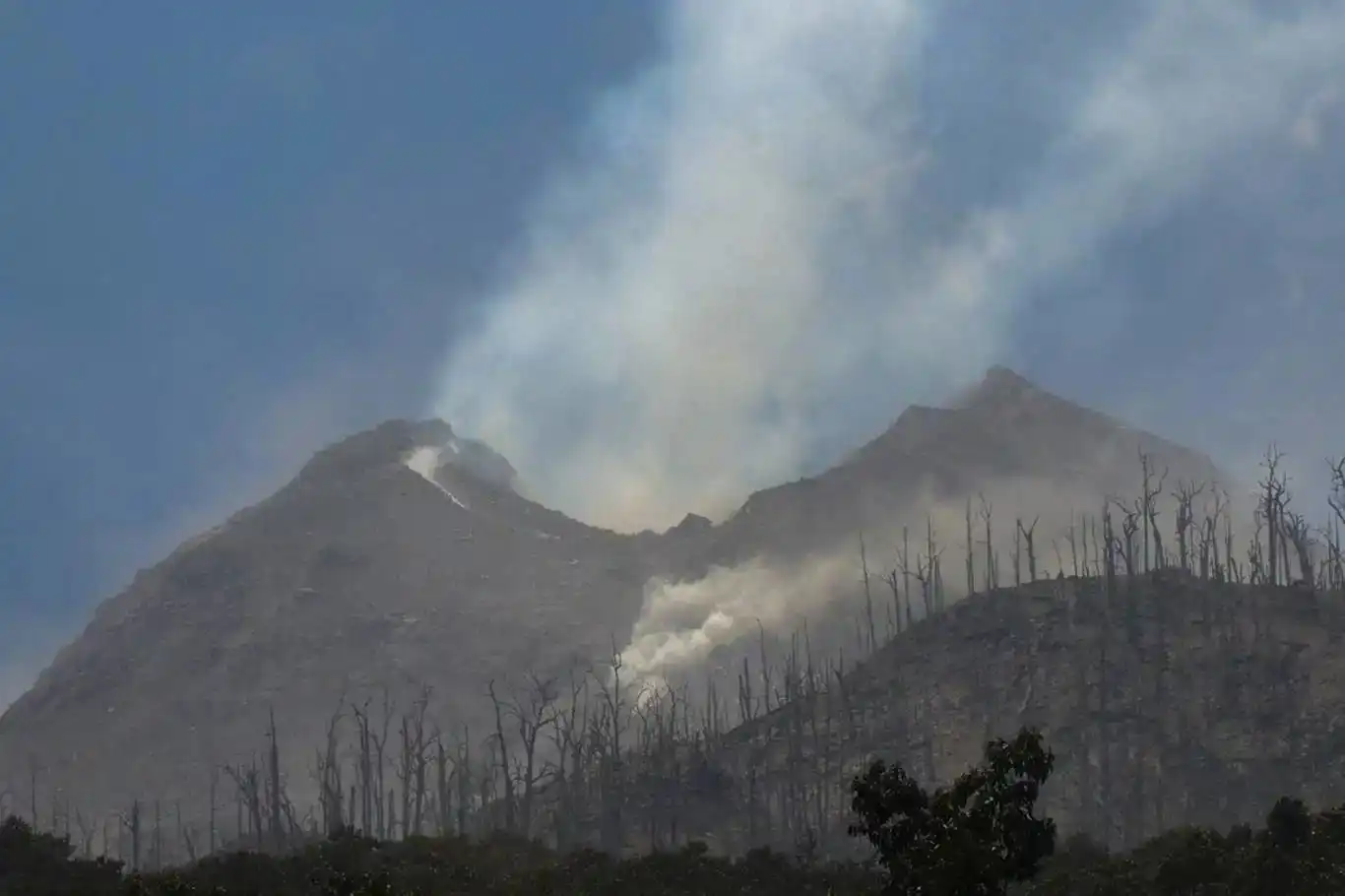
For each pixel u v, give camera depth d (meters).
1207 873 133.12
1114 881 138.00
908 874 96.06
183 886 139.88
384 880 121.81
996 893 93.94
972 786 98.00
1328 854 133.38
